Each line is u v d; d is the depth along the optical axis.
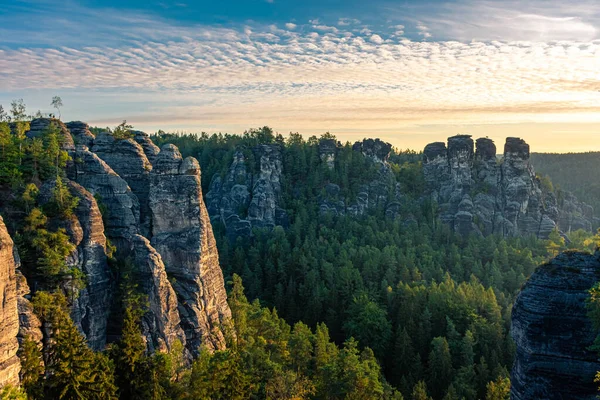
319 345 84.62
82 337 54.16
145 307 66.12
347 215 179.00
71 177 74.75
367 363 76.50
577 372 48.25
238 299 100.25
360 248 147.75
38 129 86.94
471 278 136.38
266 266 137.12
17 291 53.34
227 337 78.31
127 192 76.44
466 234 179.00
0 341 42.25
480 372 89.88
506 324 111.75
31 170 69.94
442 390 88.88
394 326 113.12
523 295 52.72
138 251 68.31
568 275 50.88
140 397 56.34
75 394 50.69
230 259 149.00
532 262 150.62
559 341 49.19
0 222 44.81
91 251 63.84
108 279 65.62
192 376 60.84
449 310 111.75
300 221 166.88
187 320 71.69
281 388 66.69
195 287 74.38
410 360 96.06
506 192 189.00
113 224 73.00
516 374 52.59
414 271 135.12
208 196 185.38
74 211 64.31
